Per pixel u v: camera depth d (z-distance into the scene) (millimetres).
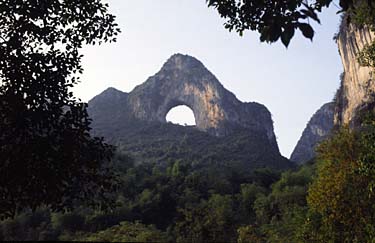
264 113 185750
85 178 7867
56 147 7250
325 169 18016
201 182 76625
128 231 30078
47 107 7184
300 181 64125
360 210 16062
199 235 37781
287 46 4051
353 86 77062
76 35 8188
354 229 16625
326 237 17938
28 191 7090
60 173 7242
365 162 12344
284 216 40625
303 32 3920
